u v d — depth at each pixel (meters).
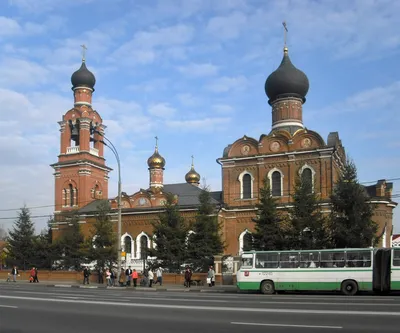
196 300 25.97
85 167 72.62
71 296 29.55
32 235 67.75
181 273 49.38
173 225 52.41
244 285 36.06
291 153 56.66
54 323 17.27
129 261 62.56
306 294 35.12
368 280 33.25
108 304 23.47
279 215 48.09
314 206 46.22
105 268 54.22
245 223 58.19
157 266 51.03
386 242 54.31
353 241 42.59
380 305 22.34
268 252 36.00
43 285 48.28
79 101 75.12
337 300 26.27
